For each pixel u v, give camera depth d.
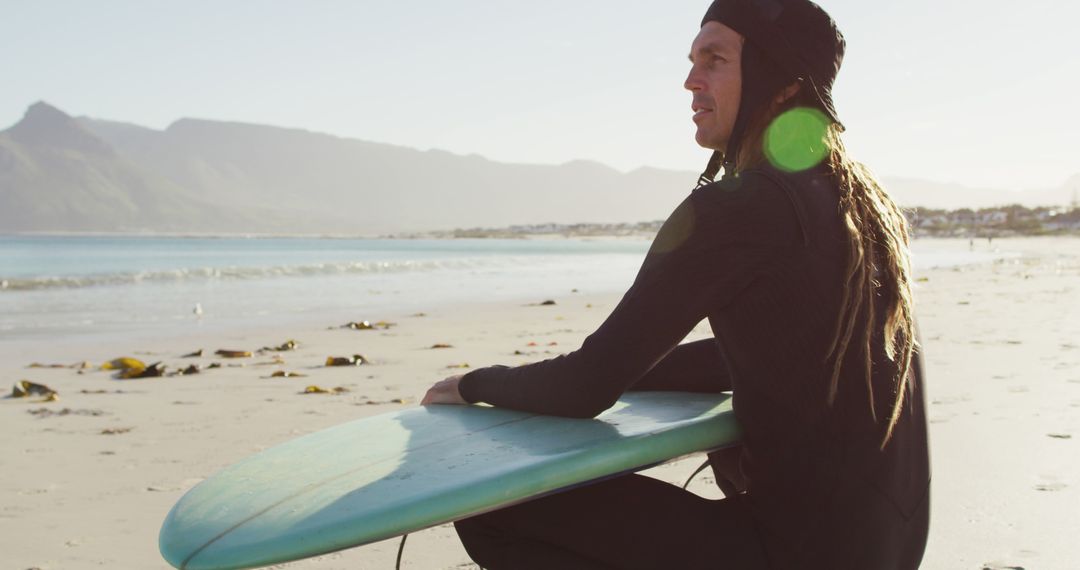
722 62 1.50
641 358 1.43
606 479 1.44
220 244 99.12
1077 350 7.95
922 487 1.49
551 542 1.52
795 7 1.45
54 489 3.84
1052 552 2.77
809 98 1.45
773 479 1.41
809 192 1.37
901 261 1.45
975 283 22.25
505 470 1.31
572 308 14.65
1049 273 28.09
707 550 1.44
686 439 1.42
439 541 3.04
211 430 5.07
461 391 1.80
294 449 1.63
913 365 1.50
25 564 2.92
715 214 1.36
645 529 1.45
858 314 1.37
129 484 3.93
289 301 16.20
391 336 10.34
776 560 1.42
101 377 7.25
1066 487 3.46
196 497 1.45
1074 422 4.70
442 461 1.40
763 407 1.40
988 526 3.01
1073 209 165.25
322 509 1.28
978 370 6.71
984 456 3.96
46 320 12.49
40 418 5.45
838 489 1.38
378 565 2.80
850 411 1.37
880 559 1.41
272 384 6.78
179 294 17.86
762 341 1.37
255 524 1.27
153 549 3.09
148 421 5.32
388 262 38.62
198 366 7.78
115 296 17.17
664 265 1.39
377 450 1.53
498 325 11.63
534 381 1.59
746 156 1.48
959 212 173.75
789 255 1.34
